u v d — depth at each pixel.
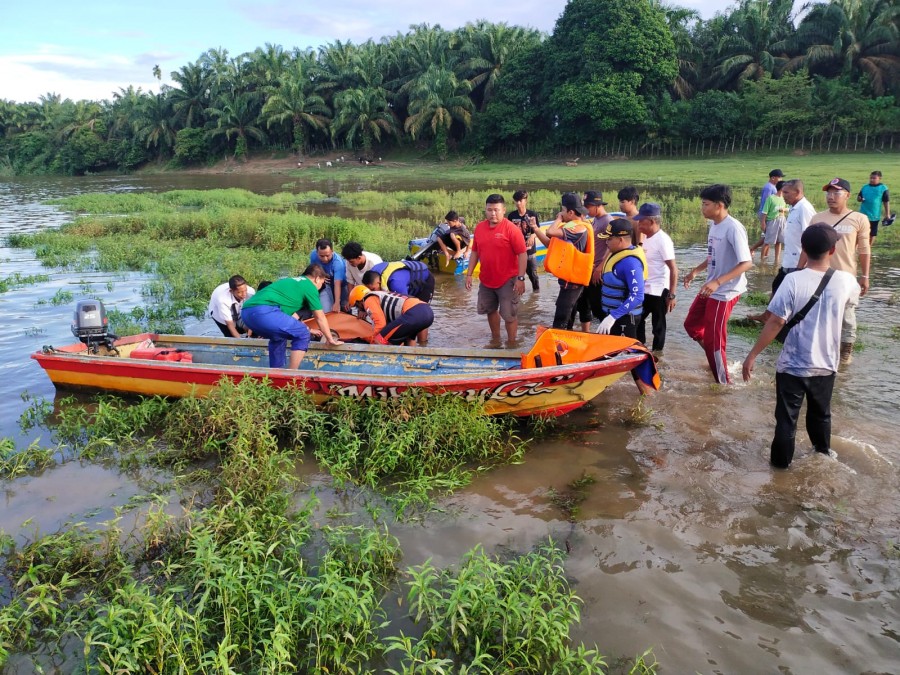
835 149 48.12
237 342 7.94
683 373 7.45
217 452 5.93
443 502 5.04
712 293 6.60
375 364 7.32
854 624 3.62
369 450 5.78
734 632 3.60
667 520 4.66
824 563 4.12
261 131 72.94
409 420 5.95
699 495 4.95
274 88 70.56
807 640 3.52
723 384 7.02
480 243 8.62
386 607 3.91
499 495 5.12
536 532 4.60
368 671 3.42
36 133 90.94
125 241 18.72
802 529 4.47
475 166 59.09
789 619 3.67
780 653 3.44
